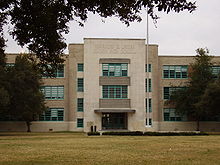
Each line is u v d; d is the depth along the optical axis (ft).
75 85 209.05
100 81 204.03
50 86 211.41
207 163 47.21
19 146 80.43
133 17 40.98
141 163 47.55
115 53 206.08
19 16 38.52
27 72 169.27
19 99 165.37
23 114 169.58
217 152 62.80
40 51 42.70
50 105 210.38
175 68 218.79
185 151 65.10
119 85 204.54
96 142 94.48
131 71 205.67
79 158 53.67
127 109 202.80
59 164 46.93
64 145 82.99
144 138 117.08
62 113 210.59
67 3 37.99
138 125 203.41
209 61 212.64
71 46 209.97
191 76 208.54
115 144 85.66
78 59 209.77
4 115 181.78
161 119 215.92
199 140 102.58
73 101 208.23
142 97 204.85
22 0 37.32
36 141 101.30
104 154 59.67
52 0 38.22
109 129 204.54
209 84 179.52
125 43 206.90
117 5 38.34
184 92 207.31
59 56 46.19
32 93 168.35
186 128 216.13
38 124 208.74
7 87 160.45
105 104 203.00
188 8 32.45
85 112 202.18
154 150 67.46
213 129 215.92
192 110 204.54
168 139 109.50
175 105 214.48
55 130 209.26
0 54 50.49
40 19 38.42
